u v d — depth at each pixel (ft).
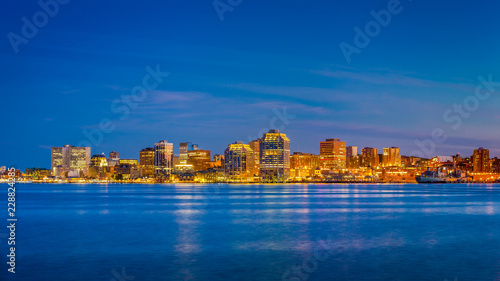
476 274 204.13
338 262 227.81
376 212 520.42
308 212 520.01
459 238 305.12
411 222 406.62
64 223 399.03
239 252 253.85
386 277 199.31
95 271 208.95
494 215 478.18
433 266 219.20
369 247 269.44
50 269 212.23
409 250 258.78
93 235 320.70
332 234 325.83
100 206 622.95
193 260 232.32
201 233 331.36
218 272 207.82
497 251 255.50
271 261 230.07
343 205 647.97
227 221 414.62
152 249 262.67
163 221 416.67
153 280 194.29
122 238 305.32
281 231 343.67
